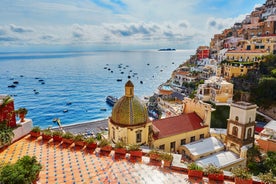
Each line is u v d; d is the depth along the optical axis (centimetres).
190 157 3500
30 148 2309
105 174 1820
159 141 3456
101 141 2372
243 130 3791
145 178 1770
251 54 9212
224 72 9325
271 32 10831
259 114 6619
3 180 1345
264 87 6850
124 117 3297
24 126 2627
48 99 13200
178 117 3981
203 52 15112
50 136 2548
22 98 13362
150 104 9512
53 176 1773
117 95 14462
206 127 3984
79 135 2458
